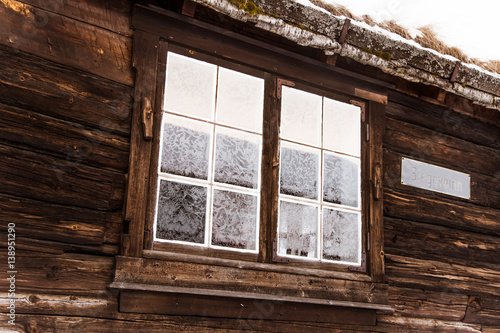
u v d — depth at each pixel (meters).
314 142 4.35
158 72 3.73
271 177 4.07
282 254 4.02
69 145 3.33
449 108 5.25
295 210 4.15
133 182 3.50
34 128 3.21
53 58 3.34
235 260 3.78
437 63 4.59
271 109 4.17
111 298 3.32
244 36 4.06
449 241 4.97
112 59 3.58
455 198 5.13
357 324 4.20
